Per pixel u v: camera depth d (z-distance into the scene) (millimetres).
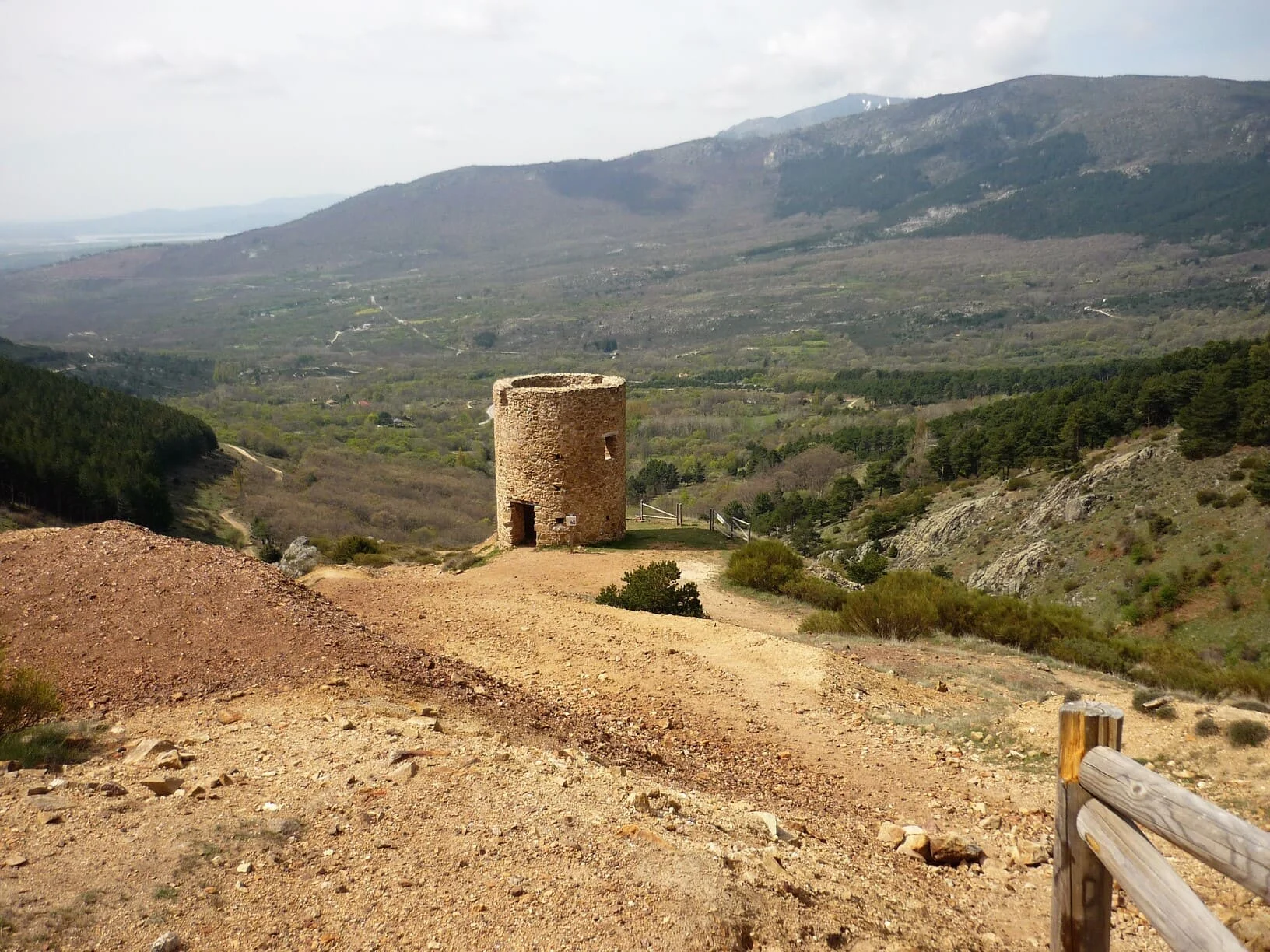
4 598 9484
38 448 55781
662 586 17375
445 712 8133
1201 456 52125
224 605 9789
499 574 21781
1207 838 2811
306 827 5168
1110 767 3486
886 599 17766
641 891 4742
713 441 106312
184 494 66312
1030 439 67875
